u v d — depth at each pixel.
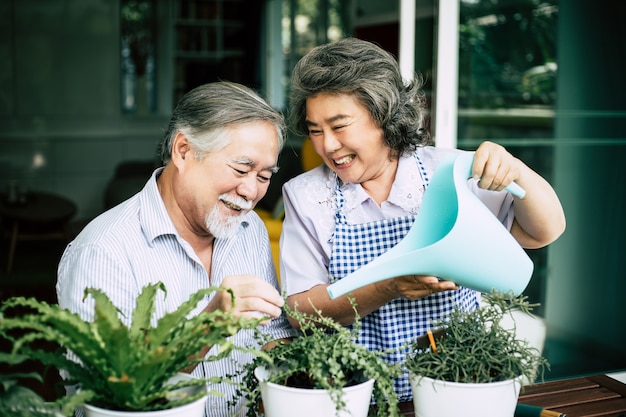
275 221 4.14
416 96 1.59
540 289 3.34
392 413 1.17
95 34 7.70
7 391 1.07
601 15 3.28
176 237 1.56
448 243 1.28
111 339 1.03
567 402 1.64
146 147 7.94
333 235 1.65
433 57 3.20
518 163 1.47
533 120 3.27
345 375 1.21
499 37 3.22
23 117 7.54
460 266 1.31
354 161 1.56
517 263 1.33
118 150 7.86
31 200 6.55
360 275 1.28
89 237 1.52
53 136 7.62
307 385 1.21
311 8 7.32
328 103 1.49
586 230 3.34
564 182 3.31
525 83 3.26
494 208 1.62
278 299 1.27
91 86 7.73
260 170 1.47
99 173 7.82
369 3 5.34
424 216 1.39
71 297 1.46
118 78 7.79
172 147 1.50
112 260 1.48
